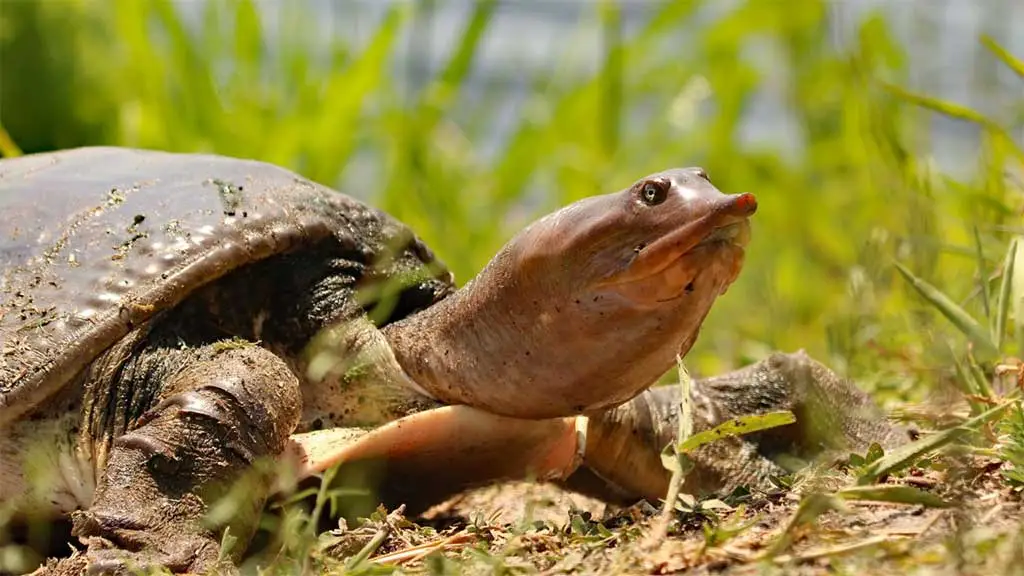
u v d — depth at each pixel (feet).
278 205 31.04
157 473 25.44
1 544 29.45
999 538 20.40
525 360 28.04
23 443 28.25
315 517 24.21
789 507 24.13
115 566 24.08
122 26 66.23
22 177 32.81
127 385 28.32
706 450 31.78
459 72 71.20
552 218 27.45
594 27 78.69
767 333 50.88
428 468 29.96
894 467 24.02
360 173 73.05
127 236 29.66
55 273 29.07
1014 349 33.45
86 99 68.03
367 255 32.30
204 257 29.17
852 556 20.81
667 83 77.30
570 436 30.07
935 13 66.74
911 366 37.01
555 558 23.24
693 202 25.40
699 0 75.46
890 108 57.00
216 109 66.49
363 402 30.63
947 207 48.34
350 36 73.46
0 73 66.49
